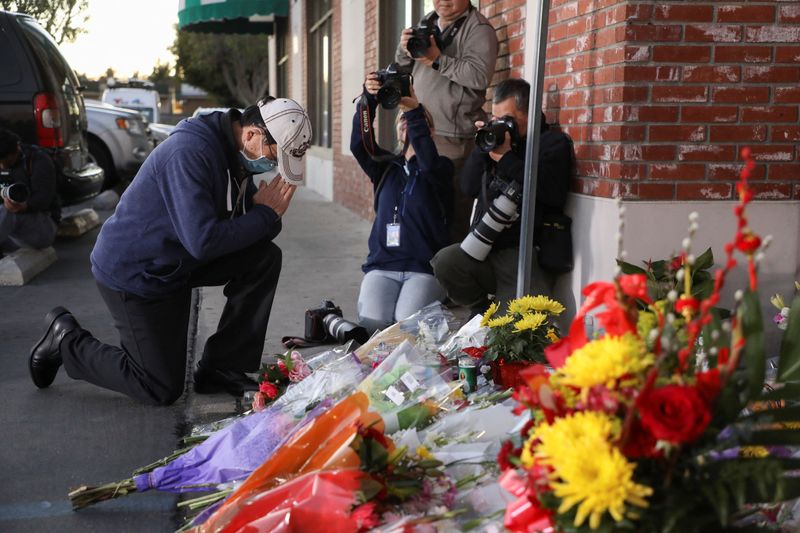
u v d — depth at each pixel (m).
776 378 1.99
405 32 5.95
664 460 1.77
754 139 4.38
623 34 4.27
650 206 4.34
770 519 2.22
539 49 4.04
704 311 1.83
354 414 2.58
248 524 2.35
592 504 1.67
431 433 2.73
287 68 20.58
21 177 8.23
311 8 16.53
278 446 3.09
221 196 4.12
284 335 5.82
